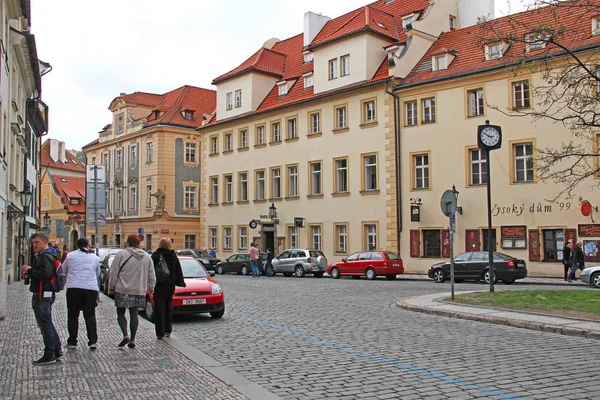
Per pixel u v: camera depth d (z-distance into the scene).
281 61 49.75
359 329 12.87
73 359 9.53
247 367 8.95
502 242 30.95
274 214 43.31
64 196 80.38
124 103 63.41
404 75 36.19
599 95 17.36
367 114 38.00
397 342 11.06
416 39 36.97
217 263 43.38
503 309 15.29
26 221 34.31
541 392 7.18
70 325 10.47
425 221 34.25
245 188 47.84
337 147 39.50
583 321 12.81
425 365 8.88
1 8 17.27
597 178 27.92
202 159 52.09
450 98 33.50
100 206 23.72
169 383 7.82
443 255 33.28
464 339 11.34
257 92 47.28
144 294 10.66
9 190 26.36
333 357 9.66
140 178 60.50
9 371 8.60
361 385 7.68
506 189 30.98
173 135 58.66
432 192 34.00
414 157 35.16
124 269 10.57
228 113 49.50
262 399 6.96
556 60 28.84
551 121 29.53
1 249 15.44
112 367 8.88
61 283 9.39
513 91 31.12
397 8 43.56
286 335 12.18
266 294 22.47
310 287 26.08
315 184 41.53
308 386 7.67
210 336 12.23
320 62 41.09
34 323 14.09
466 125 32.72
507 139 31.06
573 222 28.52
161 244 11.90
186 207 59.16
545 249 29.69
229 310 17.14
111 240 64.81
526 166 30.72
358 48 38.44
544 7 18.03
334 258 39.28
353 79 38.66
